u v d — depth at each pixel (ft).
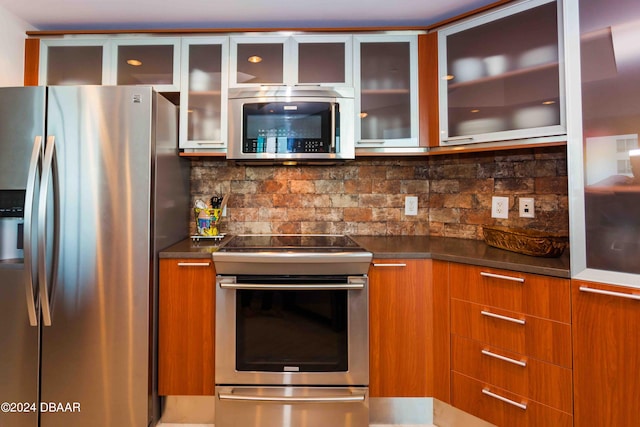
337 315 4.95
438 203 6.86
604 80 3.69
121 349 4.78
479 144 5.30
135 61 5.97
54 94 4.71
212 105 5.94
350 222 6.93
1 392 4.75
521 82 4.91
